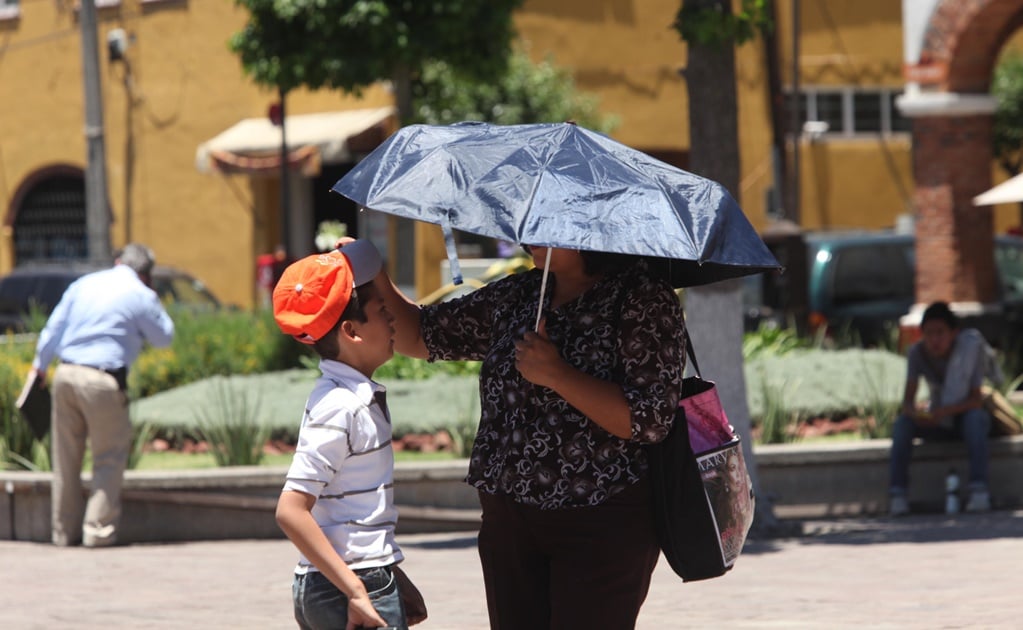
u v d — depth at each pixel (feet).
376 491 40.40
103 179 267.59
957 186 197.67
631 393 41.34
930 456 120.06
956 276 197.67
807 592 81.00
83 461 111.14
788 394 138.92
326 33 214.07
